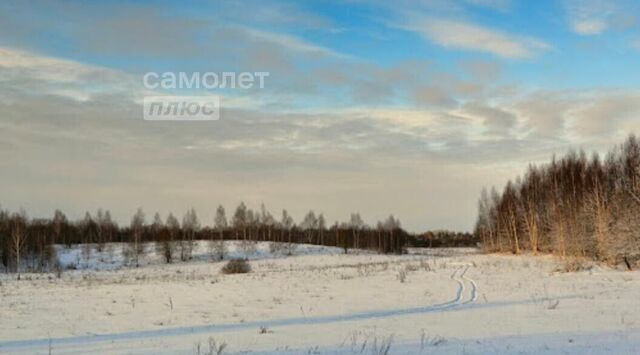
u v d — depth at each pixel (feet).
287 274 135.64
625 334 39.27
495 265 144.46
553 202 191.93
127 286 102.42
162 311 62.44
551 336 39.37
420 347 36.14
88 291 91.40
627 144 161.27
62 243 318.86
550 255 182.80
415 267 147.43
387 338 40.37
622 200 142.00
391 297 73.87
